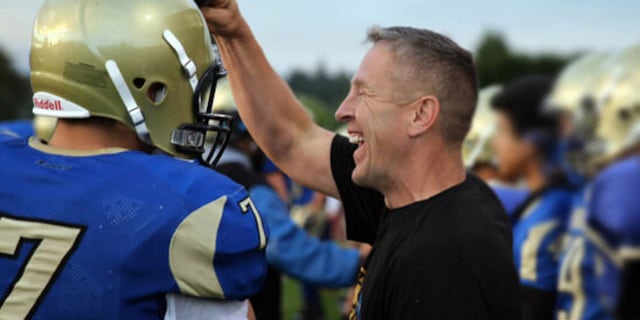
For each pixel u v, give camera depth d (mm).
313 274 3273
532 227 2807
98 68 1567
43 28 1612
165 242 1489
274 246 3219
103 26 1578
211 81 1747
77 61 1568
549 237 2777
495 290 1565
